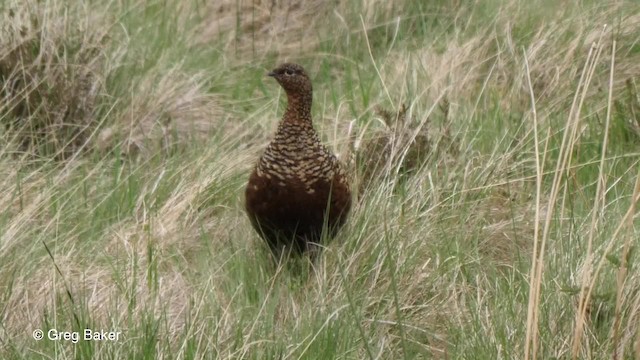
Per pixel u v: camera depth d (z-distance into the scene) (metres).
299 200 10.16
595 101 13.52
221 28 15.78
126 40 14.20
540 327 9.11
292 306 9.76
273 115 13.66
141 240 10.69
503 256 10.90
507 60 14.25
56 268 9.39
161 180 11.67
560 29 14.48
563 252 10.10
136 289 9.70
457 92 13.51
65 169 11.82
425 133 12.04
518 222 11.15
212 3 16.16
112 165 12.30
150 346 8.58
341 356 8.97
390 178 11.72
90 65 13.15
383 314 9.91
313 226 10.38
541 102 13.37
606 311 9.12
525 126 12.64
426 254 10.59
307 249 10.56
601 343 8.98
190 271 10.39
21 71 12.86
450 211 11.17
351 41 15.68
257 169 10.28
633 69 14.06
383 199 11.01
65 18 13.46
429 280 10.23
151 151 12.68
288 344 9.14
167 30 15.27
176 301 9.79
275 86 14.96
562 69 13.74
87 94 12.95
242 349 8.80
